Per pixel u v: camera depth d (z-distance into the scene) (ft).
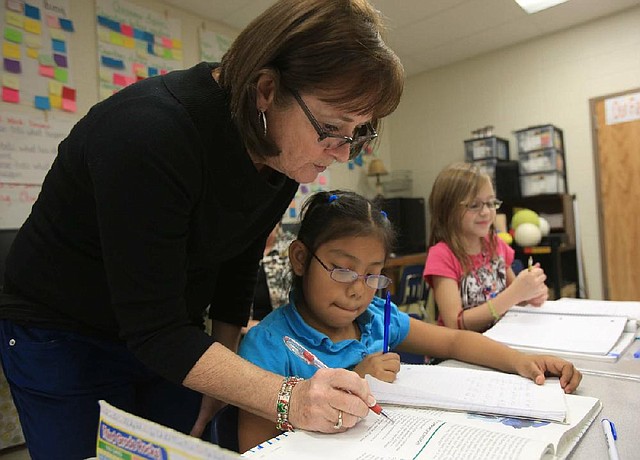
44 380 2.50
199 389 1.91
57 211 2.33
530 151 10.96
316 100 1.91
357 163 13.74
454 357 3.06
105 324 2.59
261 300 6.15
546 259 9.93
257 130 2.03
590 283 10.94
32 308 2.52
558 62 11.36
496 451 1.56
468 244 4.93
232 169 2.20
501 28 11.03
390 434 1.75
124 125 1.90
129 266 1.90
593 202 10.94
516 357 2.66
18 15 7.24
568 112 11.27
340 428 1.76
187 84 2.10
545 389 2.21
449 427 1.80
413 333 3.33
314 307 2.87
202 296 2.95
